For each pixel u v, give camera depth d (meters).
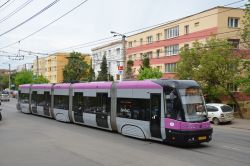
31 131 21.84
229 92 36.34
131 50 64.56
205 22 45.66
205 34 45.59
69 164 12.59
